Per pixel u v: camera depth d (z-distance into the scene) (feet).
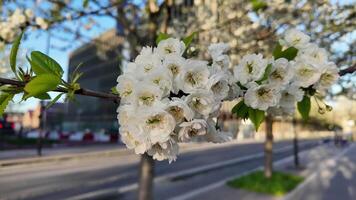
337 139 144.05
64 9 16.72
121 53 22.38
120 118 4.20
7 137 115.65
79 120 221.66
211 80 4.29
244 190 43.01
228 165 76.54
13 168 62.59
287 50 5.38
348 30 16.65
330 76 5.25
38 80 3.97
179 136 4.06
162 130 4.01
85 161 75.97
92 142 125.59
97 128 197.98
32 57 4.24
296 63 5.20
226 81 4.50
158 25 20.76
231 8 19.21
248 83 4.86
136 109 4.05
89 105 202.39
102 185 48.44
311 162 80.02
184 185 49.47
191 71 4.33
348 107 42.91
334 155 100.37
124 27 20.70
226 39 19.80
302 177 53.98
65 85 4.31
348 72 5.80
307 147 138.31
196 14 21.91
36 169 62.18
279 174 52.54
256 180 46.93
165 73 4.22
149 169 23.29
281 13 18.48
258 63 4.83
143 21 21.20
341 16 16.92
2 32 15.40
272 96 4.81
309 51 5.32
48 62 4.27
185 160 84.28
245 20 18.92
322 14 17.74
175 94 4.40
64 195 41.88
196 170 66.54
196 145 134.72
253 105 4.77
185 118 4.17
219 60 4.87
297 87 5.08
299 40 5.45
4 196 40.40
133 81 4.21
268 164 49.37
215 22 19.56
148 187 23.11
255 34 19.57
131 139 4.16
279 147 138.92
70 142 120.98
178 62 4.33
